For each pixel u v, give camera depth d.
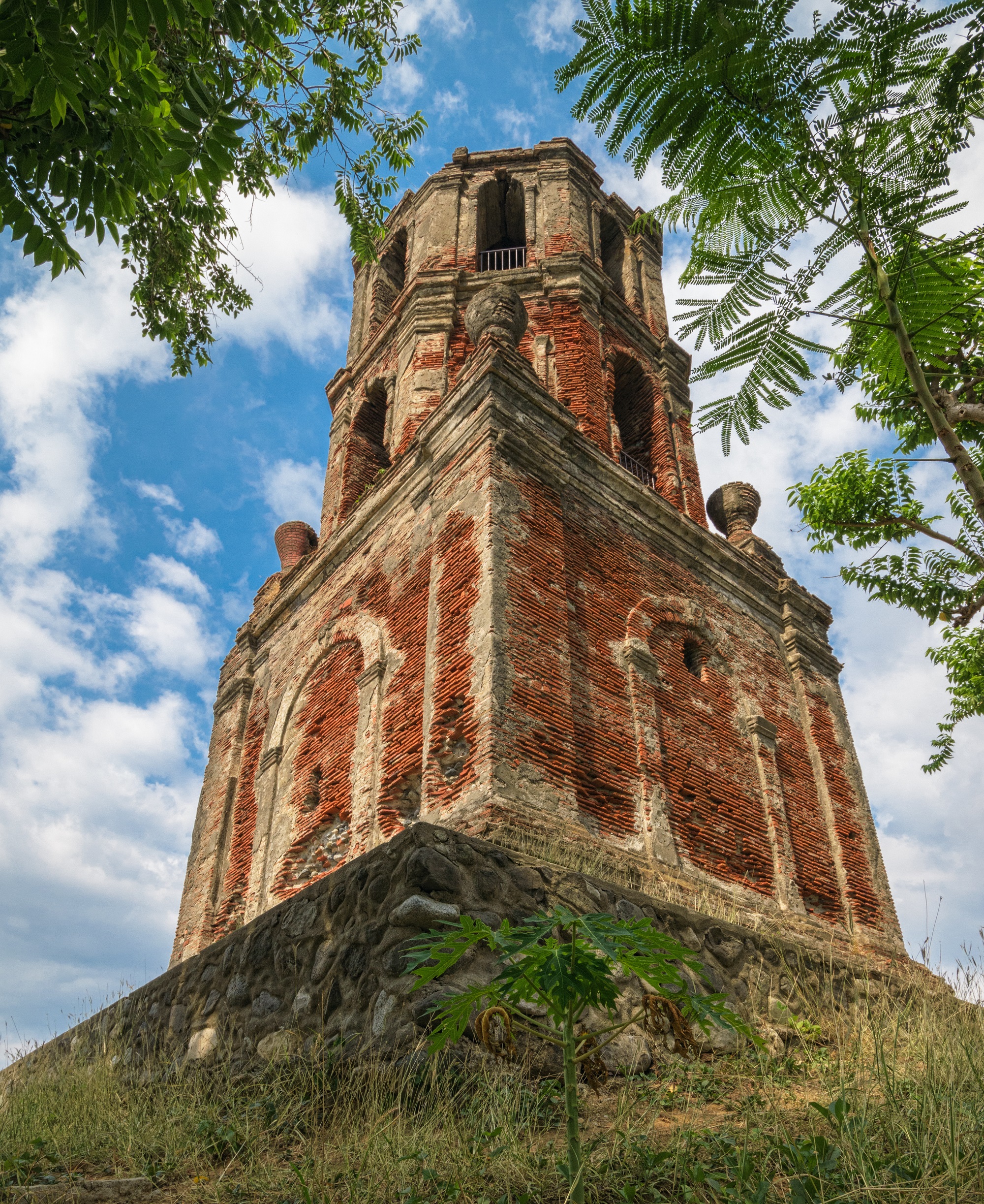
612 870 9.25
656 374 17.27
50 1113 6.43
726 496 17.53
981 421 4.75
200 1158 5.13
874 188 3.74
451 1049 5.33
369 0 9.28
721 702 13.05
